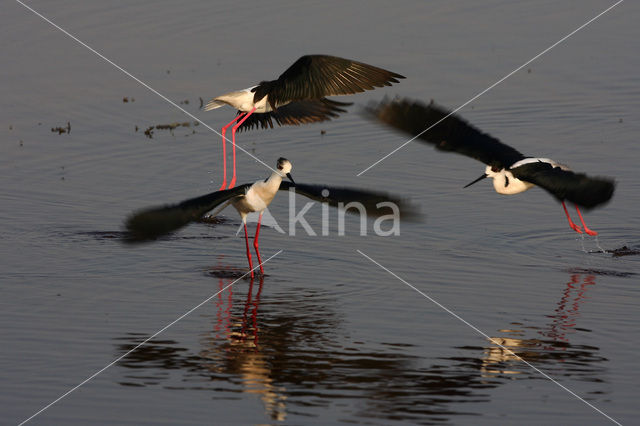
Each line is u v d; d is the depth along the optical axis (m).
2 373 10.04
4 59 24.78
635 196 16.70
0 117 21.28
